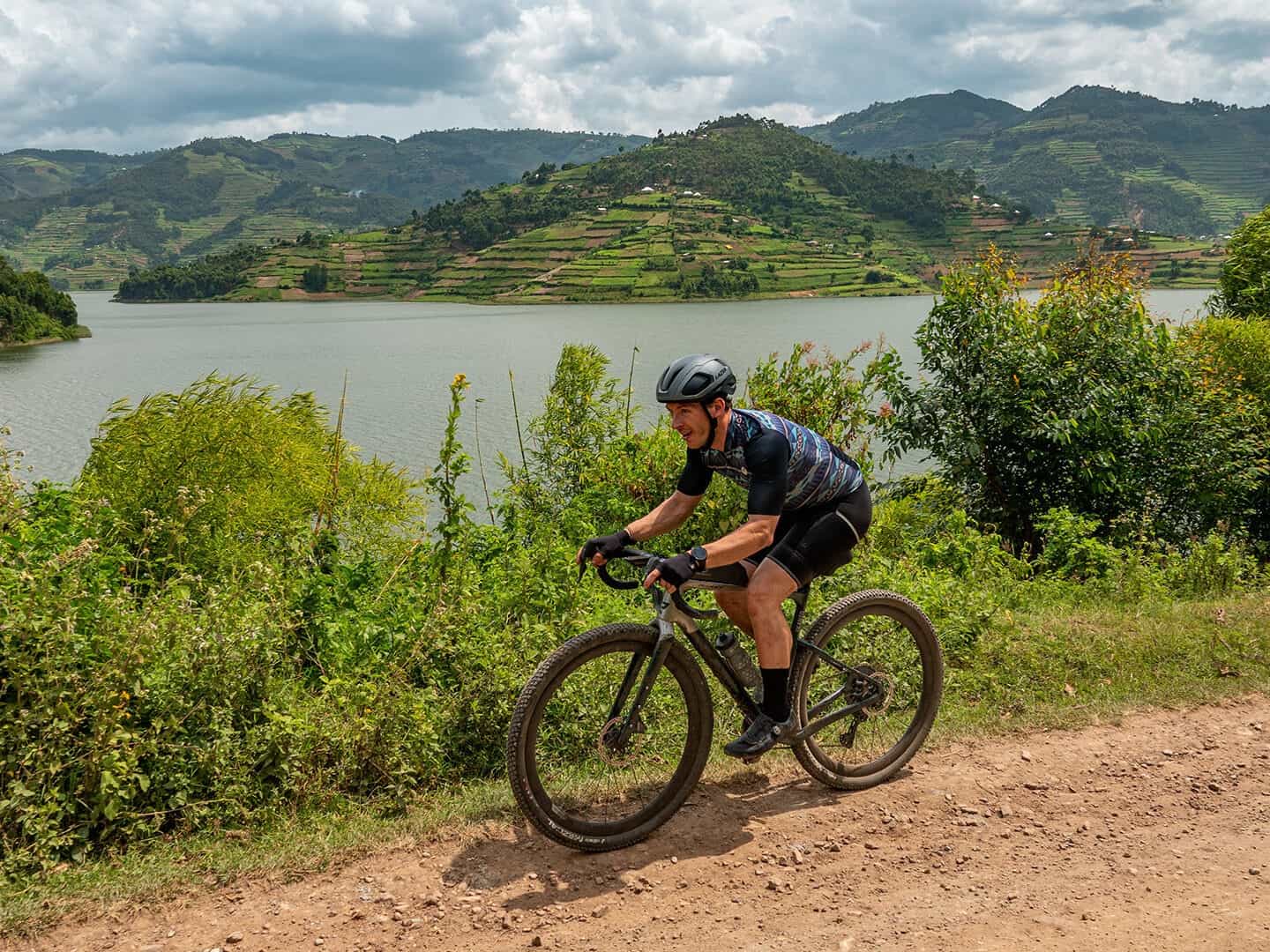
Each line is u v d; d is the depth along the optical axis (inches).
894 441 470.9
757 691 166.1
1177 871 142.2
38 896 133.2
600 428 365.1
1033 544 470.0
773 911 131.9
